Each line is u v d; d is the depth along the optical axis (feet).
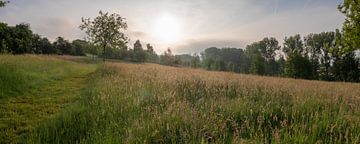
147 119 17.56
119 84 33.47
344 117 18.10
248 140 13.93
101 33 177.06
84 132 17.20
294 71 223.71
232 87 32.68
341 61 228.22
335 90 35.96
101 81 41.75
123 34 180.96
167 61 385.09
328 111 20.26
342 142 14.32
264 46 360.69
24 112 24.50
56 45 337.93
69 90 39.50
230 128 17.11
